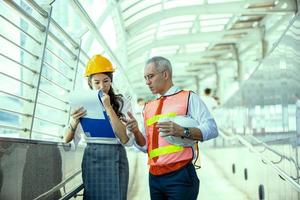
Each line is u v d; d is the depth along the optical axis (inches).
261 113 225.5
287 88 157.4
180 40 623.2
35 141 106.7
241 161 305.0
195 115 116.0
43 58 144.9
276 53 181.2
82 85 235.8
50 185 119.0
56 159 125.0
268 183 204.4
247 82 283.7
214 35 625.6
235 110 354.0
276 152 183.0
